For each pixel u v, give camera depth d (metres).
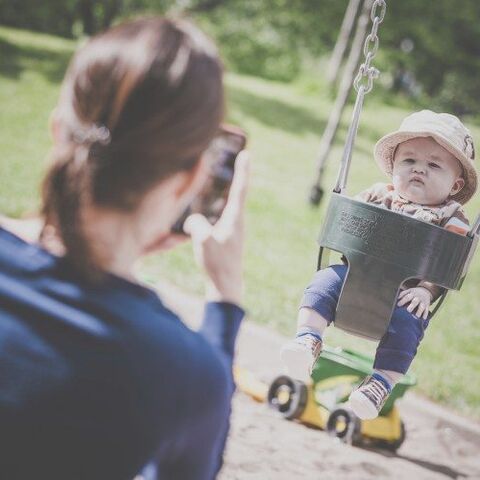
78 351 1.14
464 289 11.55
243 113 20.61
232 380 1.31
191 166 1.20
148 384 1.15
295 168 16.56
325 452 4.76
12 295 1.15
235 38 33.31
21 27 31.66
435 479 4.78
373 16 3.05
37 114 16.23
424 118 3.31
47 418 1.13
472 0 35.81
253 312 7.66
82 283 1.17
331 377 5.16
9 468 1.13
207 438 1.27
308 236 11.80
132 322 1.17
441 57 38.72
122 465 1.16
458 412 6.38
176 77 1.16
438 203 3.34
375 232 2.86
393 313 3.14
